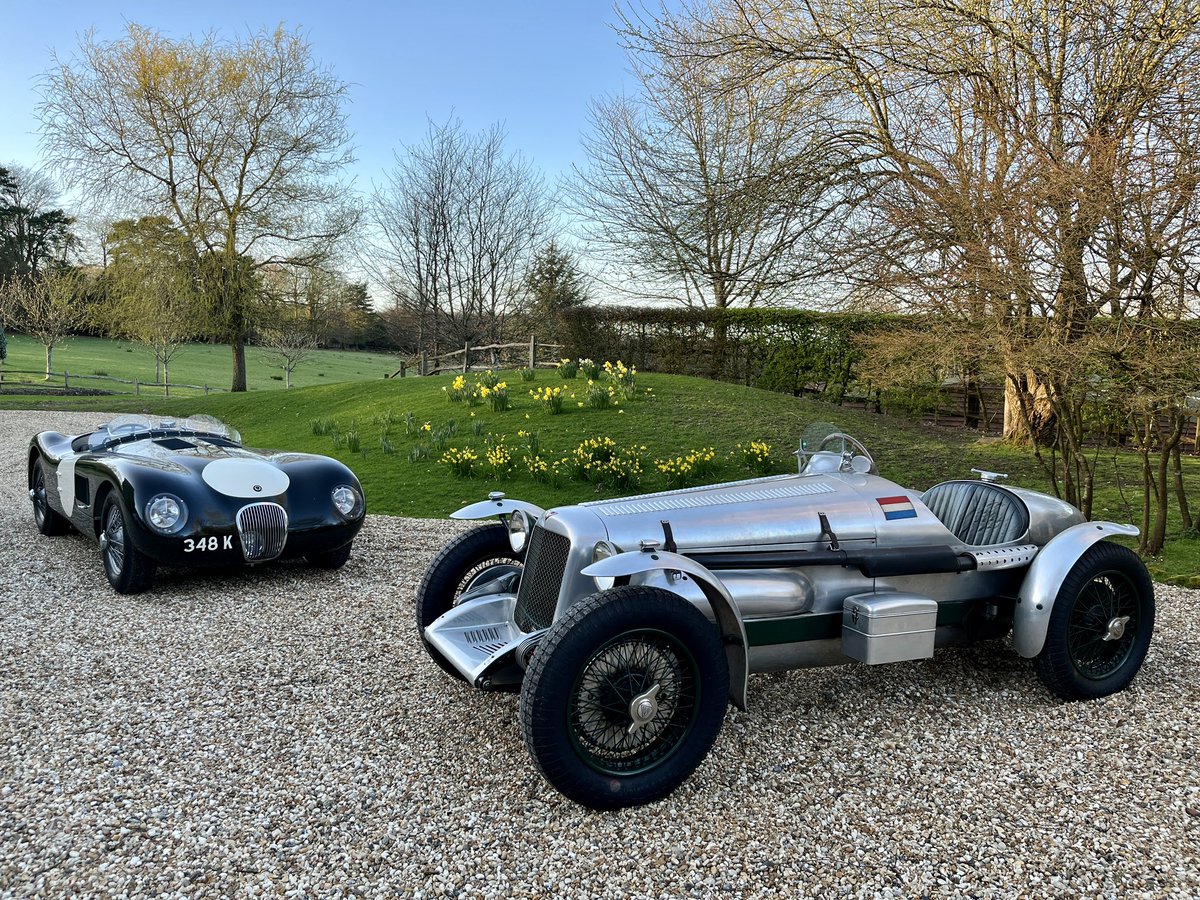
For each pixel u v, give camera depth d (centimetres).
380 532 804
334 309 4022
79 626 496
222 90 2800
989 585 409
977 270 633
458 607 383
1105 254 623
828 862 266
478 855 269
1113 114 833
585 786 287
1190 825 289
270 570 645
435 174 2772
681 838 280
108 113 2789
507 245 2866
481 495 1016
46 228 6644
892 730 365
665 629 300
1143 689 412
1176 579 630
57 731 355
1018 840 279
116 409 2359
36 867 258
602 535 336
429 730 362
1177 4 851
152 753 337
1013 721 374
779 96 1352
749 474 1071
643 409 1401
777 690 409
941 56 1092
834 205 1270
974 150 977
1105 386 659
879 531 380
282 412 1966
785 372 1802
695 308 1944
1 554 679
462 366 2555
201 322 2927
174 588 586
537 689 281
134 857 264
